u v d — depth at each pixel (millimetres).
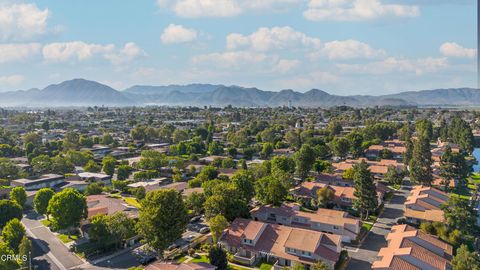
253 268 68625
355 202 95500
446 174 116875
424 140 120750
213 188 91250
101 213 84438
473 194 114375
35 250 77250
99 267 69500
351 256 73438
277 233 75812
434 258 66188
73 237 84312
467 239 77750
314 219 84750
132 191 117312
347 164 142250
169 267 60344
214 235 75562
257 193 99812
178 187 116750
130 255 74938
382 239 81625
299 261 66938
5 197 110562
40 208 92625
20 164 152375
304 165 126188
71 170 147125
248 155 178625
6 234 72875
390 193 116562
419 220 89688
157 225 68312
